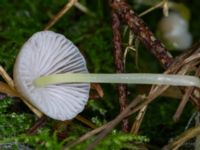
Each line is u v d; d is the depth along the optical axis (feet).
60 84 0.55
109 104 0.66
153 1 0.83
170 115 0.66
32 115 0.59
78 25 0.82
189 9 0.85
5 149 0.51
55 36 0.53
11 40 0.71
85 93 0.56
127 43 0.67
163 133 0.63
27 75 0.53
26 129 0.55
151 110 0.66
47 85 0.54
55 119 0.56
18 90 0.54
